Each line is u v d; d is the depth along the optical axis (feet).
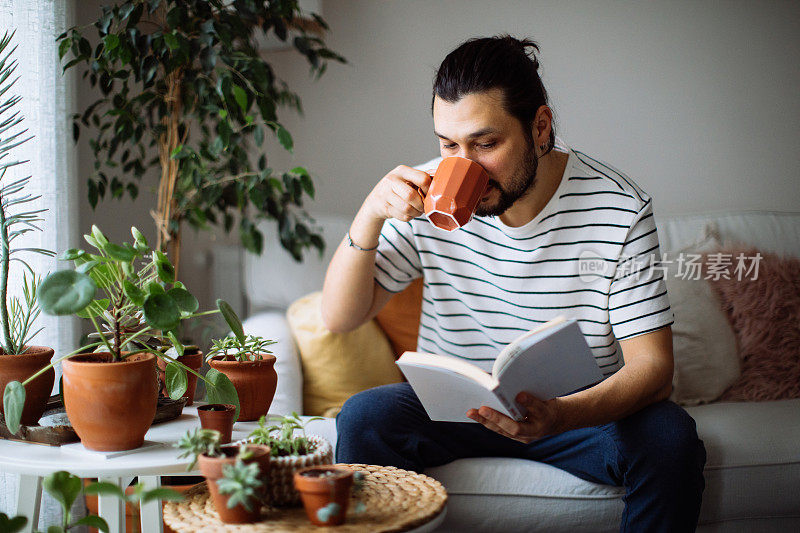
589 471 4.45
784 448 4.87
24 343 3.80
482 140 3.75
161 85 6.02
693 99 7.85
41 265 5.07
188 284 8.21
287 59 8.25
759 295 6.06
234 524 2.76
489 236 4.60
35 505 3.50
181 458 3.17
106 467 3.08
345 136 8.28
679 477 4.01
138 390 3.22
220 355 4.10
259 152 8.24
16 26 4.86
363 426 4.34
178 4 5.57
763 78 7.80
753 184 7.89
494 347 4.88
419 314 6.02
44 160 5.15
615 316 4.42
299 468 2.92
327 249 7.22
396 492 3.14
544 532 4.56
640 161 7.94
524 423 3.51
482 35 8.02
